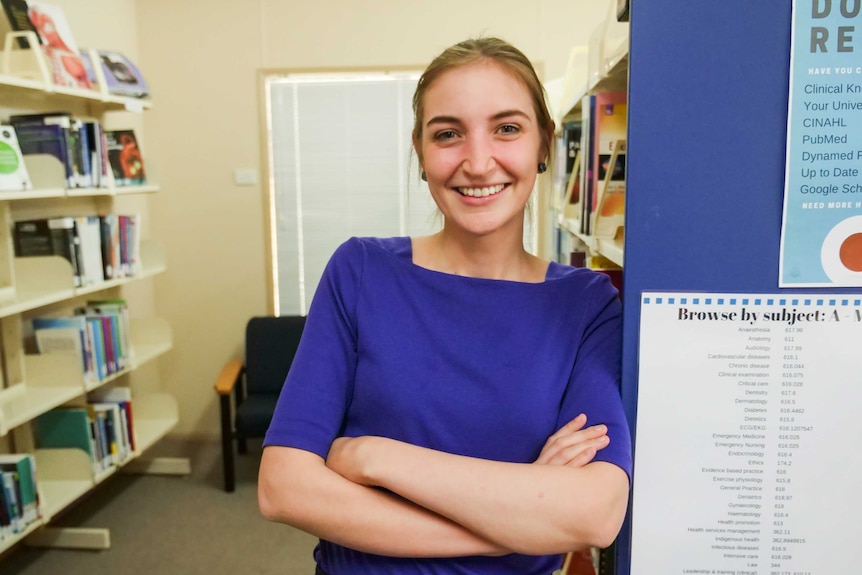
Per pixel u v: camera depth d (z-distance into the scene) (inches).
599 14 143.9
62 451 109.1
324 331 39.2
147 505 128.8
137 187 123.2
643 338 37.9
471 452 37.3
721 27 35.4
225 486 134.4
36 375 106.4
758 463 38.3
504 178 37.0
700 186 36.7
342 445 36.7
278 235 157.6
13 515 91.1
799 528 38.6
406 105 151.3
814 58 35.1
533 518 33.2
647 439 38.5
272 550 112.1
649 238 37.3
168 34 150.9
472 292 38.7
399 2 146.6
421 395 37.3
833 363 37.3
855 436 37.7
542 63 146.3
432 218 46.7
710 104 36.0
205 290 159.3
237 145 153.6
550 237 141.3
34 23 103.0
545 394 37.8
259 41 149.7
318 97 151.9
